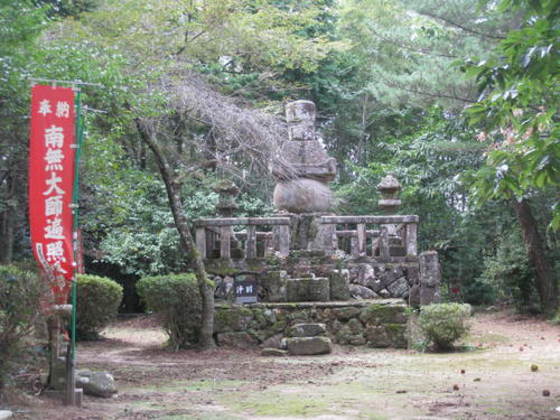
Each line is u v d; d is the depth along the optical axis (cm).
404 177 1848
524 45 480
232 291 1162
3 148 787
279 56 1398
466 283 1975
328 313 1105
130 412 590
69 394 604
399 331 1086
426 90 1377
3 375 585
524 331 1365
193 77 1120
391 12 1622
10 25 696
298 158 1310
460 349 1063
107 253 1535
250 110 1144
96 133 857
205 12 1176
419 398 661
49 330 628
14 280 579
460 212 1902
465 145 1538
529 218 1594
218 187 1283
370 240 1789
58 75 716
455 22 1295
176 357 1015
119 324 1592
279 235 1212
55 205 586
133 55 1034
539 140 562
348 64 2238
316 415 582
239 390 722
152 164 1492
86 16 1077
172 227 1568
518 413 580
